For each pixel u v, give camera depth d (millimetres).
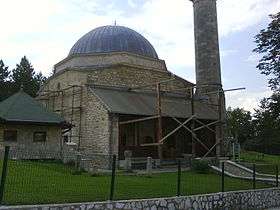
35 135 18719
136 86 26047
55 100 27141
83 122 22859
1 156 17297
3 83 42250
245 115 48656
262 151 44375
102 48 28203
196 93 29422
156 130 23672
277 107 25609
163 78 28156
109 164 17984
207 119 25297
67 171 12539
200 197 10523
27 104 19688
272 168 21500
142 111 21562
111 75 24703
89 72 23703
